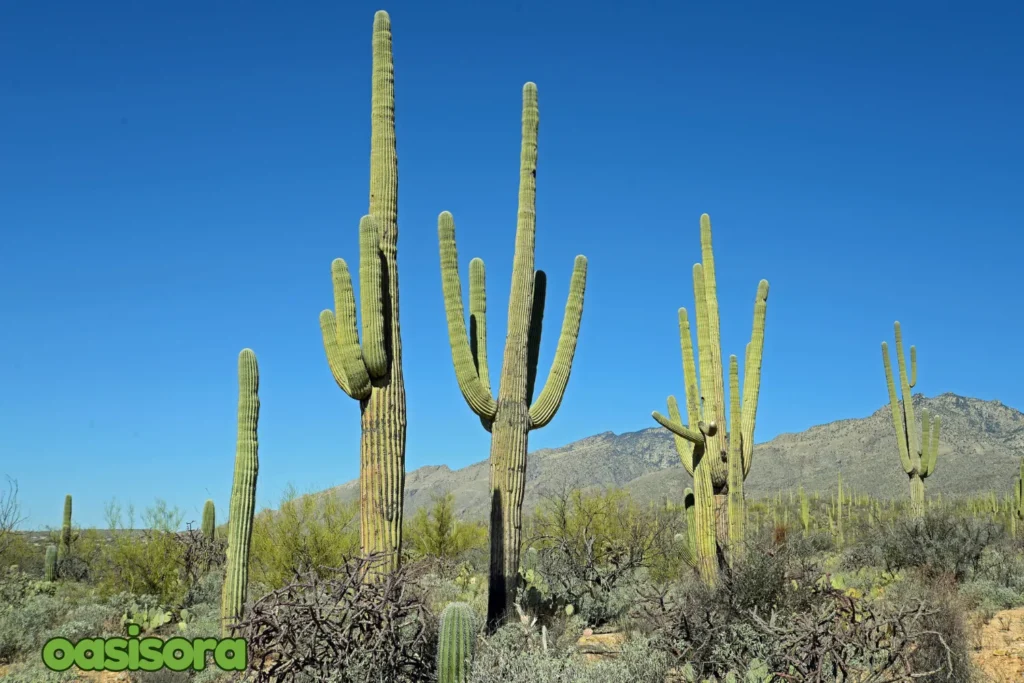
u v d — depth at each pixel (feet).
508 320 35.96
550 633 29.68
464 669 23.86
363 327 30.14
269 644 23.62
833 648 22.26
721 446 40.75
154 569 53.88
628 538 55.36
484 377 36.60
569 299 37.73
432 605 29.01
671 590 37.73
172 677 31.86
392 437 30.19
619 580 46.62
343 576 25.40
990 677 26.66
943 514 55.06
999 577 48.73
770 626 23.38
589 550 48.29
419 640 24.63
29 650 38.83
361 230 30.55
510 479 34.65
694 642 25.07
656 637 25.48
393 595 24.67
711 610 26.22
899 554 53.01
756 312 46.34
